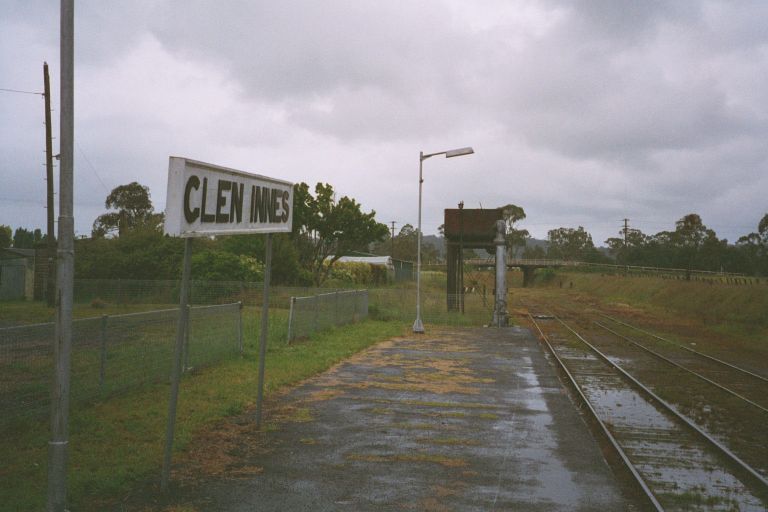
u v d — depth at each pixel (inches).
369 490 266.7
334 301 987.3
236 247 1423.5
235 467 292.7
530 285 4360.2
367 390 497.0
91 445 313.1
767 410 467.5
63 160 216.7
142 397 422.3
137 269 1352.1
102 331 407.8
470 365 659.4
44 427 338.3
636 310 1911.9
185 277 265.0
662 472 317.7
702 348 925.8
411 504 251.4
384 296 1521.9
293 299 754.8
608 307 2054.6
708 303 1713.8
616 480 289.4
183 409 393.4
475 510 246.8
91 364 396.5
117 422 356.8
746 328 1178.0
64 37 215.9
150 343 466.3
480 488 273.3
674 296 2081.7
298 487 267.7
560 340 1002.1
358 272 2202.3
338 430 368.2
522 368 650.2
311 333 837.2
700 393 546.6
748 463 338.3
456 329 1108.5
